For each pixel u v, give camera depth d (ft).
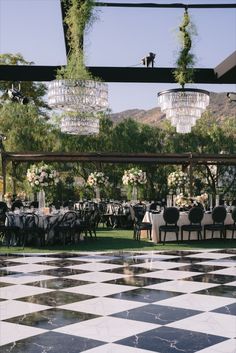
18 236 35.91
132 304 18.52
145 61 25.90
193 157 58.49
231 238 40.57
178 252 32.37
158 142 82.58
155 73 26.23
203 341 14.30
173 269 25.86
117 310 17.65
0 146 58.44
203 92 24.75
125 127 81.76
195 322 16.17
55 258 29.66
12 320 16.39
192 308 17.94
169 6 22.53
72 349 13.61
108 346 13.87
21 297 19.60
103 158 58.95
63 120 31.55
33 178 36.76
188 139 84.07
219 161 58.95
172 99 24.58
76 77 23.61
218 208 38.11
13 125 79.15
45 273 24.67
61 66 25.95
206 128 89.25
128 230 49.29
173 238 38.24
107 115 80.43
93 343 14.12
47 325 15.84
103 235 43.91
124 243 37.47
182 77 25.13
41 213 35.91
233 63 24.07
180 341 14.30
